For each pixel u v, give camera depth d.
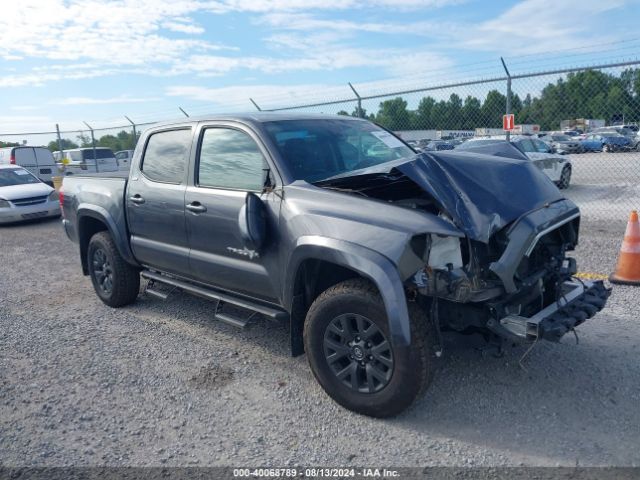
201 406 3.97
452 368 4.26
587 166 17.33
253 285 4.30
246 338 5.17
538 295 3.80
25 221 14.23
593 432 3.38
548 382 4.00
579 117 10.97
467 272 3.37
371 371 3.56
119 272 6.00
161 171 5.19
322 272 3.99
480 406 3.73
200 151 4.80
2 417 3.93
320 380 3.84
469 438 3.39
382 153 4.86
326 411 3.80
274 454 3.34
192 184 4.78
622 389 3.85
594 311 3.79
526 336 3.38
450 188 3.50
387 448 3.34
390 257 3.30
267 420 3.73
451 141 12.25
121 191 5.61
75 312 6.22
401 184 4.25
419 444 3.36
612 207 11.69
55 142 26.27
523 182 3.81
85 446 3.53
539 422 3.51
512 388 3.94
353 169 4.52
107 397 4.16
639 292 5.83
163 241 5.17
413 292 3.56
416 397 3.44
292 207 3.87
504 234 3.44
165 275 5.58
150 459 3.36
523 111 11.41
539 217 3.58
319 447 3.39
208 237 4.59
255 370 4.49
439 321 3.73
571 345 4.57
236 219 4.29
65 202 6.52
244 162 4.41
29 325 5.85
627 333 4.77
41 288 7.40
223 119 4.68
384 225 3.39
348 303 3.56
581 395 3.80
